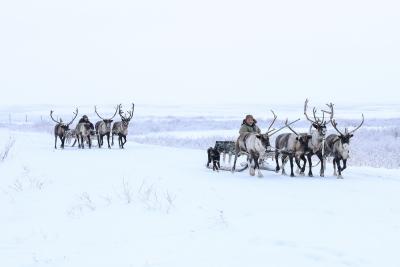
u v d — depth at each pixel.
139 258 17.58
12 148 64.69
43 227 22.98
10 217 25.25
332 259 16.78
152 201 27.55
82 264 17.25
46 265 17.33
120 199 28.31
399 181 36.94
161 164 47.97
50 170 42.03
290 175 40.22
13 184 34.69
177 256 17.58
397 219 22.83
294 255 17.25
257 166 39.31
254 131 43.00
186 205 26.33
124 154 59.97
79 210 26.08
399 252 17.50
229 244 18.80
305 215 23.55
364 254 17.28
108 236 21.03
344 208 25.48
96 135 73.12
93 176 38.03
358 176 40.31
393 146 78.06
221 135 104.94
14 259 18.19
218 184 34.12
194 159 53.72
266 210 24.80
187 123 152.25
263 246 18.41
